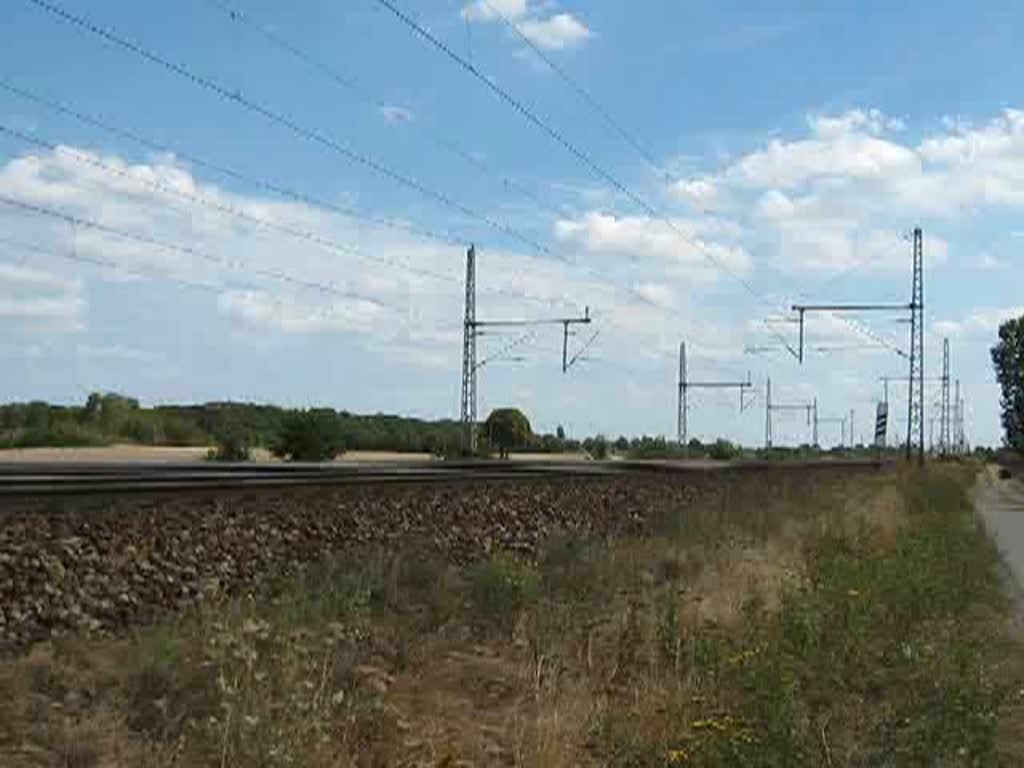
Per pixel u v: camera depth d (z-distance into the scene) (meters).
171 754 8.97
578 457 88.88
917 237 73.75
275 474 23.59
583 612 15.10
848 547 25.50
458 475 28.83
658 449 109.81
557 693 11.45
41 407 73.75
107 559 14.77
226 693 8.79
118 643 12.14
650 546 23.94
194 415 83.75
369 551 18.41
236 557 16.95
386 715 10.41
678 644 12.77
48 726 9.30
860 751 9.75
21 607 12.90
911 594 16.47
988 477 110.56
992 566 26.27
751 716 9.48
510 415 102.06
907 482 57.78
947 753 9.59
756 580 18.86
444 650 13.81
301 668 10.55
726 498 36.59
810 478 56.31
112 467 22.55
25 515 14.82
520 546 23.86
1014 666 13.88
